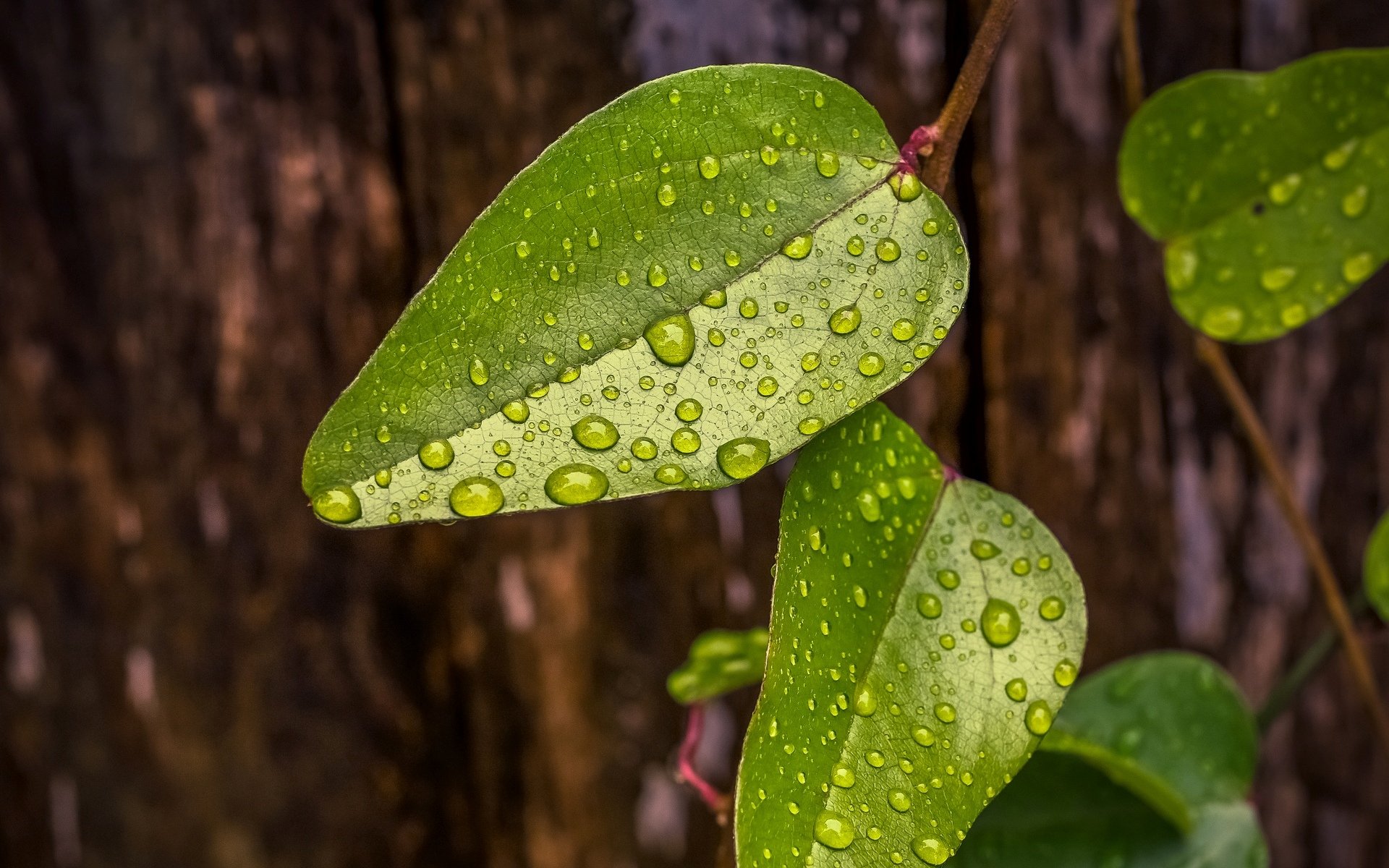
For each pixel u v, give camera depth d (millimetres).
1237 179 334
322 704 465
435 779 474
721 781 462
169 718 472
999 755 285
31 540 455
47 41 400
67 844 492
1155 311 413
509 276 282
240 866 485
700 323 283
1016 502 293
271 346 424
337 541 445
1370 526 450
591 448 280
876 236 287
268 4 391
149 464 442
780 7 382
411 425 279
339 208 408
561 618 450
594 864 475
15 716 479
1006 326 404
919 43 382
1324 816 490
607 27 384
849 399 283
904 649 288
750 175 286
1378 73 327
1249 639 457
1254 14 391
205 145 405
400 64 392
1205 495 437
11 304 426
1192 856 348
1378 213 330
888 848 281
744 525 434
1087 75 387
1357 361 433
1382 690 476
